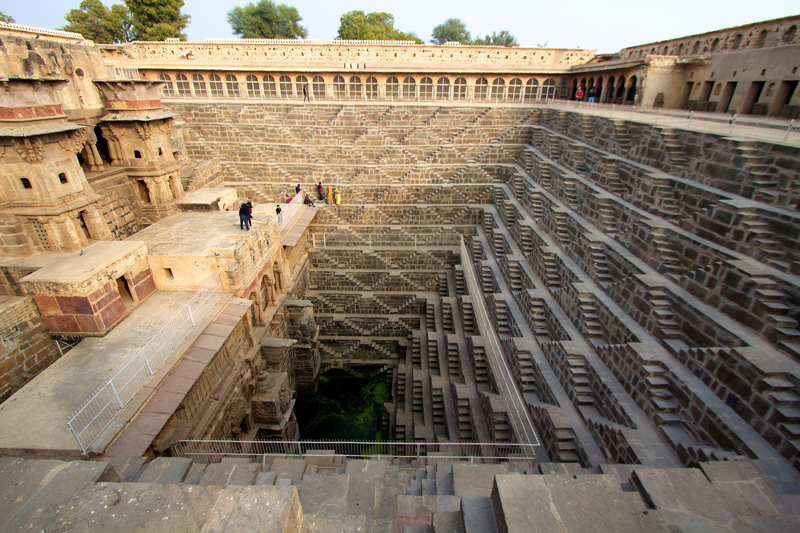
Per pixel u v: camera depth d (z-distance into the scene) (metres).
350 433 20.02
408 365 22.45
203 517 4.95
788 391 8.64
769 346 9.70
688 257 13.13
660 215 15.25
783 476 7.94
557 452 11.75
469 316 21.75
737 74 20.86
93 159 18.23
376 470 9.53
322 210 28.56
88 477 6.00
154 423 10.47
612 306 14.34
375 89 35.62
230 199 24.11
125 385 10.61
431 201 29.53
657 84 25.31
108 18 51.31
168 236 17.77
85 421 10.12
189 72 34.00
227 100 31.33
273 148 30.19
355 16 64.88
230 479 8.36
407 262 27.31
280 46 35.34
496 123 31.30
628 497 5.59
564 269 17.56
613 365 12.75
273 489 5.20
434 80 35.66
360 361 24.92
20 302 12.55
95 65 18.78
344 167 29.67
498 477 5.81
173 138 26.19
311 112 31.17
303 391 22.89
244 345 16.75
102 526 4.97
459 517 6.18
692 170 15.12
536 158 26.05
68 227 14.79
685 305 11.91
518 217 23.94
